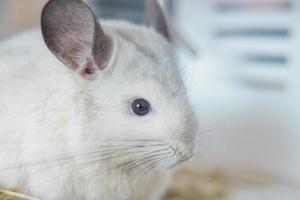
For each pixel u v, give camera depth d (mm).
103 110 376
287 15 610
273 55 629
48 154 378
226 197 536
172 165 377
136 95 375
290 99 616
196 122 388
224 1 651
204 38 665
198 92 644
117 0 634
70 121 377
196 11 666
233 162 631
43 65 388
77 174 383
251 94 632
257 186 576
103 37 373
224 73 643
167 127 372
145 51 387
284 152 619
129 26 416
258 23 631
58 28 365
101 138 377
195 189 540
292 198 538
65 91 378
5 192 386
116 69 378
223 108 639
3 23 605
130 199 409
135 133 375
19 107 381
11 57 400
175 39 459
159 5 429
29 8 595
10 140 381
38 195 387
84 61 377
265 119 626
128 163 383
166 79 382
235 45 647
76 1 362
